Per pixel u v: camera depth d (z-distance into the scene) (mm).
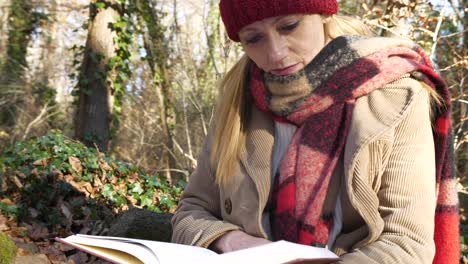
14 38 13711
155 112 15055
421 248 1348
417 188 1390
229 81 1729
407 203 1382
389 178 1408
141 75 14969
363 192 1397
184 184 6785
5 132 13352
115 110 10922
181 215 1751
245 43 1534
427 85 1510
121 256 1319
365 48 1497
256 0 1449
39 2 14070
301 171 1486
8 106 13398
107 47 10750
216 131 1711
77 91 10789
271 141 1591
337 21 1636
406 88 1461
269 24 1471
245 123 1659
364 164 1413
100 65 10695
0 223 5316
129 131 15125
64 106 14414
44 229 5422
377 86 1474
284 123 1576
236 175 1613
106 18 10789
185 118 12719
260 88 1612
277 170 1558
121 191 6176
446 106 1526
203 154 1807
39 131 13773
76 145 6445
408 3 5992
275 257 1218
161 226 4371
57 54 15352
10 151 6160
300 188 1481
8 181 5852
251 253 1248
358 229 1454
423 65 1516
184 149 14336
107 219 5797
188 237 1623
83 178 6031
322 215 1471
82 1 15570
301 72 1514
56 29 15406
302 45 1491
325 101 1496
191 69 14242
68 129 14125
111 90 10844
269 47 1497
